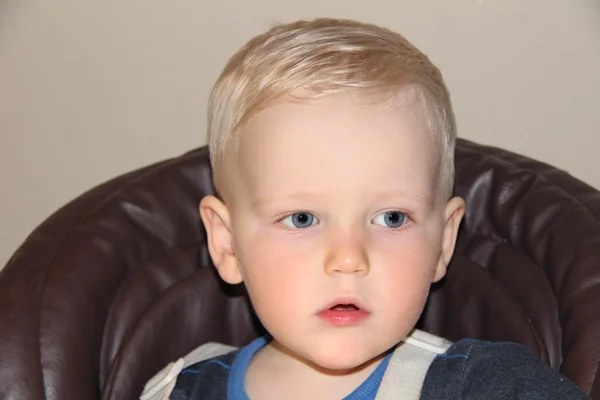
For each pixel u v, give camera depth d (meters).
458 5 1.28
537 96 1.30
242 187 0.90
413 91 0.86
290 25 0.96
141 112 1.42
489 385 0.87
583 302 0.91
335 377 0.97
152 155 1.44
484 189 1.06
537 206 1.01
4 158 1.47
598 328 0.89
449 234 0.96
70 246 1.02
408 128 0.84
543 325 0.95
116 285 1.04
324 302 0.85
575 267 0.94
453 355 0.92
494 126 1.32
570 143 1.31
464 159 1.08
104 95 1.42
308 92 0.84
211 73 1.37
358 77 0.84
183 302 1.07
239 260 0.93
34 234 1.03
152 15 1.37
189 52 1.37
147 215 1.08
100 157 1.45
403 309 0.86
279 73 0.86
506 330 0.98
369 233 0.85
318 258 0.85
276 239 0.87
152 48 1.38
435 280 0.96
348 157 0.82
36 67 1.42
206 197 0.98
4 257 1.52
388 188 0.83
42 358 0.94
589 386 0.86
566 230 0.97
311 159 0.83
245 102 0.88
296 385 0.98
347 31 0.92
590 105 1.29
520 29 1.28
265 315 0.90
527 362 0.88
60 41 1.40
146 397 1.01
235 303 1.11
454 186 1.07
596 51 1.26
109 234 1.04
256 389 1.00
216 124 0.95
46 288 0.98
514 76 1.30
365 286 0.84
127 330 1.03
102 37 1.39
